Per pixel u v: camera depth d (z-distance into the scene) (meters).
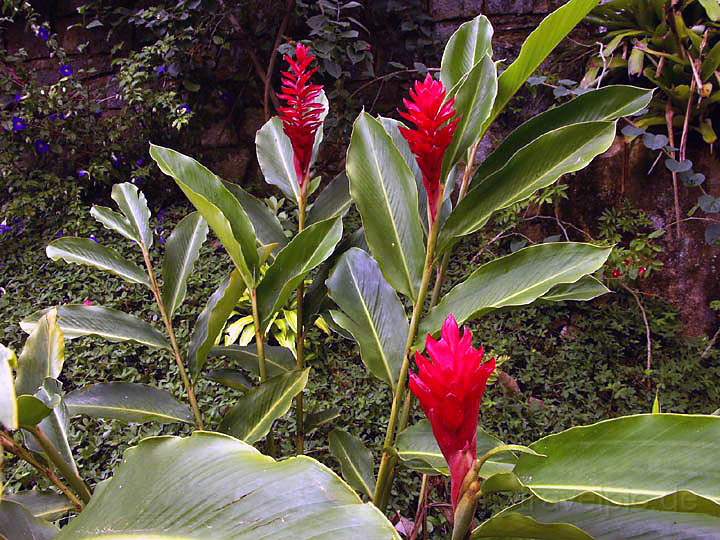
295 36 4.15
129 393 1.33
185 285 1.44
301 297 1.44
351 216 3.71
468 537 0.81
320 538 0.59
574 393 2.57
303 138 1.31
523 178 1.08
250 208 1.51
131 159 4.33
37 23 4.53
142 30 4.35
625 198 3.12
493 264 1.12
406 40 3.93
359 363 2.87
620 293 3.05
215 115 4.31
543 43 1.07
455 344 0.75
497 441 1.04
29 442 1.04
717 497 0.63
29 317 1.36
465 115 1.10
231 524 0.63
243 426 1.21
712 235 2.70
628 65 2.97
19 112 4.09
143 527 0.66
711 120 2.98
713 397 2.53
